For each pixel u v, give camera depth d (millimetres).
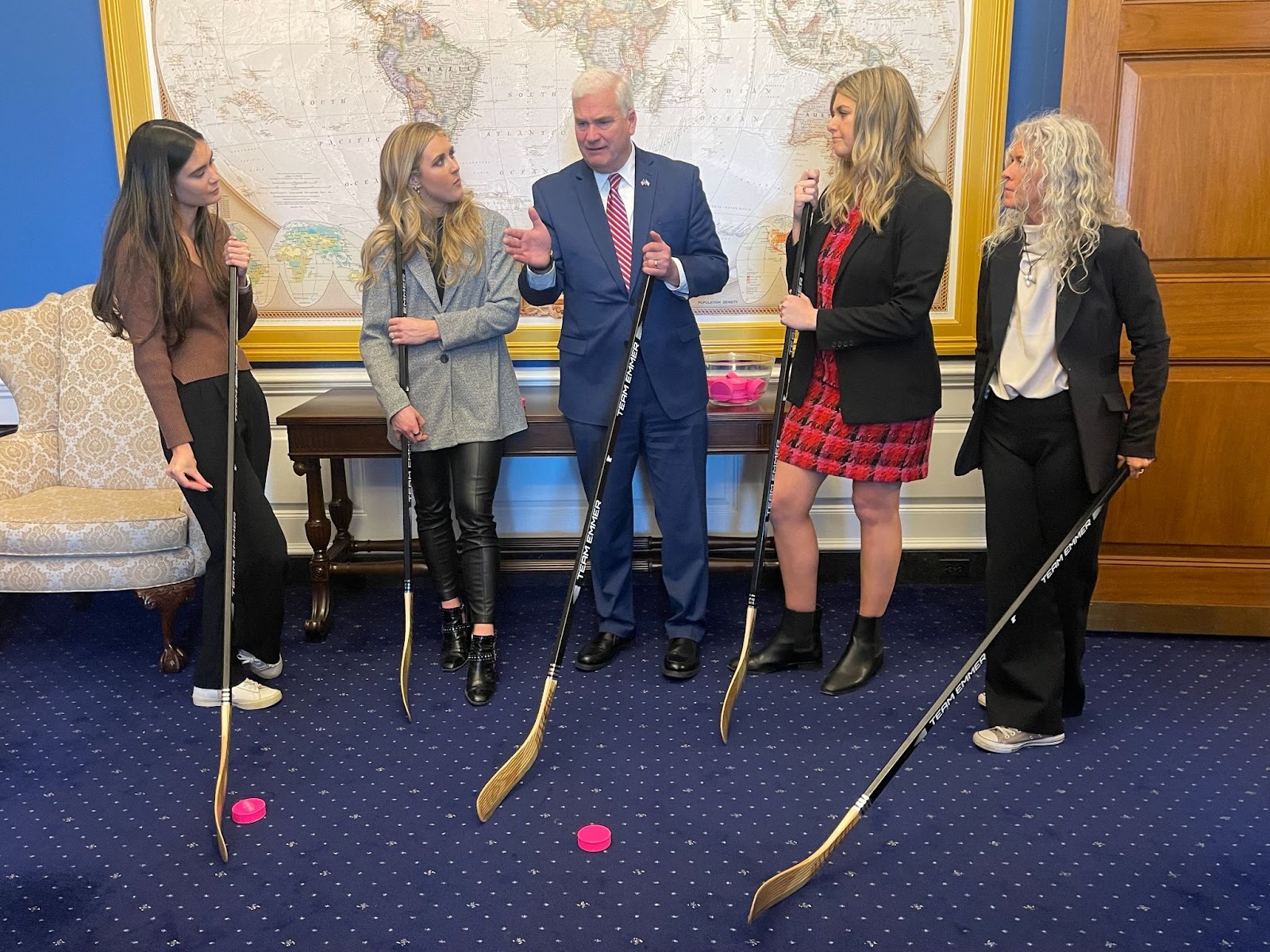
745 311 3453
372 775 2475
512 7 3260
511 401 2893
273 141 3377
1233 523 3094
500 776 2283
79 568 2932
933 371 2650
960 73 3244
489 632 2863
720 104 3305
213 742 2654
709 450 3094
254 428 2775
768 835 2215
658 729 2662
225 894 2057
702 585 3008
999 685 2578
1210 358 3018
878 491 2744
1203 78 2891
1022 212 2453
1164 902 1987
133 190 2479
